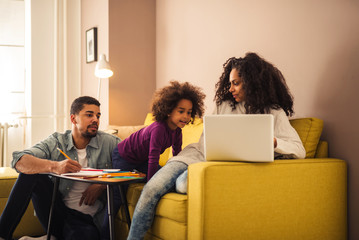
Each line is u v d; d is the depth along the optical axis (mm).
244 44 2740
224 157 1802
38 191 2145
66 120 4336
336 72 2107
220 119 1778
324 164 1956
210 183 1684
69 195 2268
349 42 2035
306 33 2281
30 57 4301
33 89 4297
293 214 1856
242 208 1740
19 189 2057
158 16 3812
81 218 2230
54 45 4379
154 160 2080
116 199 2178
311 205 1909
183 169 1937
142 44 3812
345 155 2066
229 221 1715
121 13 3732
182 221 1748
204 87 3145
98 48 3910
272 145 1730
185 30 3389
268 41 2545
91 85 4102
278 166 1823
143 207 1865
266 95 2117
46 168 1954
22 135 4320
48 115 4320
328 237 1968
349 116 2043
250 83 2123
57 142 2307
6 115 4297
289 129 2023
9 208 2047
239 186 1738
